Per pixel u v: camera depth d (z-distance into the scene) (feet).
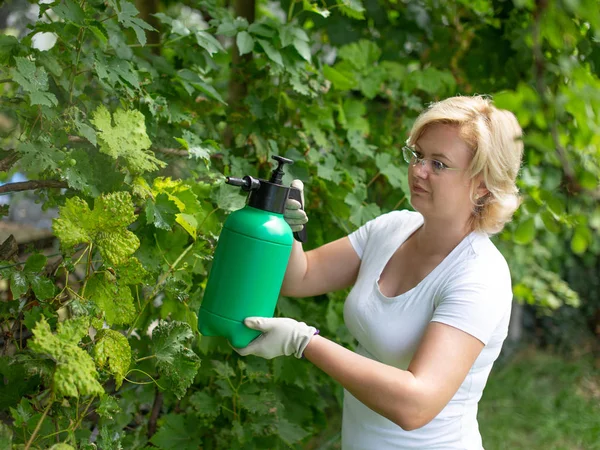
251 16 9.07
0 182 6.92
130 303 4.76
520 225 6.89
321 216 8.24
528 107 4.42
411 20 9.87
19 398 4.76
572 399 14.52
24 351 4.90
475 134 4.90
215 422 7.52
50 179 5.54
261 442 7.55
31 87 4.71
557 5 4.29
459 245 5.23
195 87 6.93
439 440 5.31
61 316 5.59
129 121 5.13
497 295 5.02
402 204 9.04
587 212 7.59
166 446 6.89
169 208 5.18
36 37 6.79
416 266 5.44
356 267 6.15
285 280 5.98
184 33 6.72
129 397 7.19
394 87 9.70
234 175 7.06
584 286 18.70
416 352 4.84
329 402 12.09
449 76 9.55
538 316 18.10
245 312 4.71
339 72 8.30
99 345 4.60
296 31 7.07
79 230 4.64
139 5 8.51
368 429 5.49
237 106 7.92
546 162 7.59
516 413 13.64
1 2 7.17
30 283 4.79
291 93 8.05
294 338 4.63
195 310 6.36
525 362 16.66
